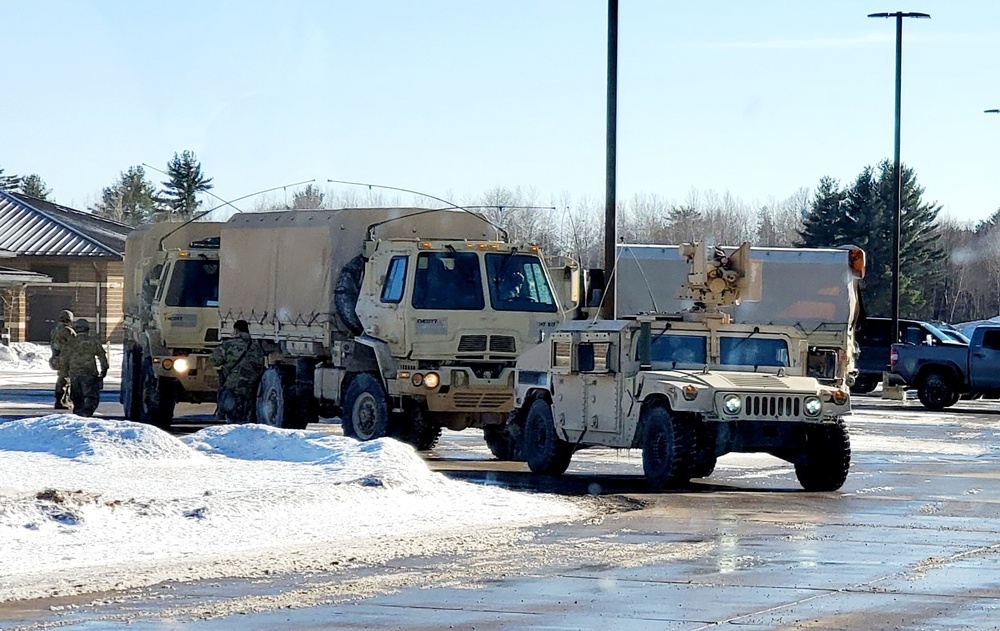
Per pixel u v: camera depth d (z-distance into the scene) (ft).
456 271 99.76
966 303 581.94
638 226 453.58
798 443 79.20
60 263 288.71
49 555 53.67
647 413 80.89
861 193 410.52
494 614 43.37
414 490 71.67
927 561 53.83
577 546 57.36
